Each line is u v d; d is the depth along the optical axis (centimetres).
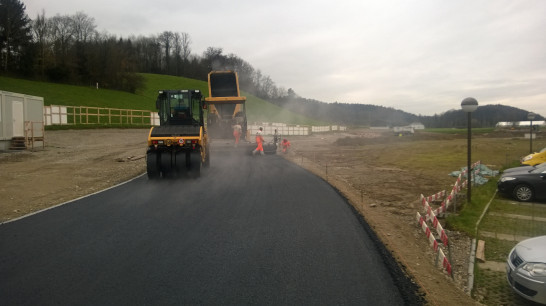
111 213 845
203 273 520
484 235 796
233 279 502
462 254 674
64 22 7831
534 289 482
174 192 1098
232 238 669
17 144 2259
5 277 503
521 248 539
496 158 2289
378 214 916
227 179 1355
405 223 855
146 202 960
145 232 701
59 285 480
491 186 1362
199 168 1362
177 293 462
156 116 4997
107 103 5944
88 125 3919
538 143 3375
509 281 527
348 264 562
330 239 674
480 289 538
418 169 1861
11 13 6669
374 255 601
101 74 7300
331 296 461
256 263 557
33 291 464
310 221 789
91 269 530
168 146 1340
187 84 9950
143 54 11481
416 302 453
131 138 3569
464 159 2262
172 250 606
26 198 1026
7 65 6631
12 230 711
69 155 2153
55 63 6925
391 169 1866
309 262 566
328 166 1997
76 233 693
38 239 658
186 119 1520
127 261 560
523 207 1069
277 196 1048
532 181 1130
